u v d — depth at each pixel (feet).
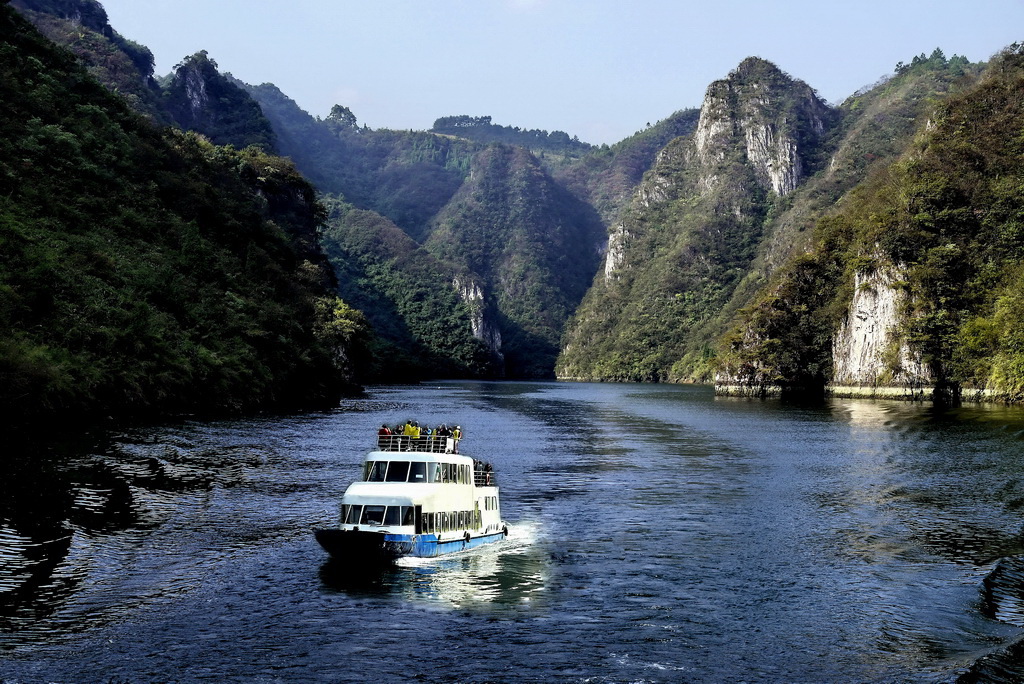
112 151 407.64
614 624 94.27
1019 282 510.17
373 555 110.42
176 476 165.27
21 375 209.67
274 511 143.23
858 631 92.17
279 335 380.37
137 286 307.17
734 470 212.23
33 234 280.51
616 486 186.09
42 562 105.60
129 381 249.14
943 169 626.64
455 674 80.38
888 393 577.02
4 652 80.53
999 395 485.56
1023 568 117.91
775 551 127.24
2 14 459.32
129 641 84.99
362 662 82.48
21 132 361.51
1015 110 647.97
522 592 105.19
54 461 165.99
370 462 121.29
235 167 654.94
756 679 79.77
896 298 580.30
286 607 96.99
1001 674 78.33
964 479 197.36
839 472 208.95
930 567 118.52
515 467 215.72
